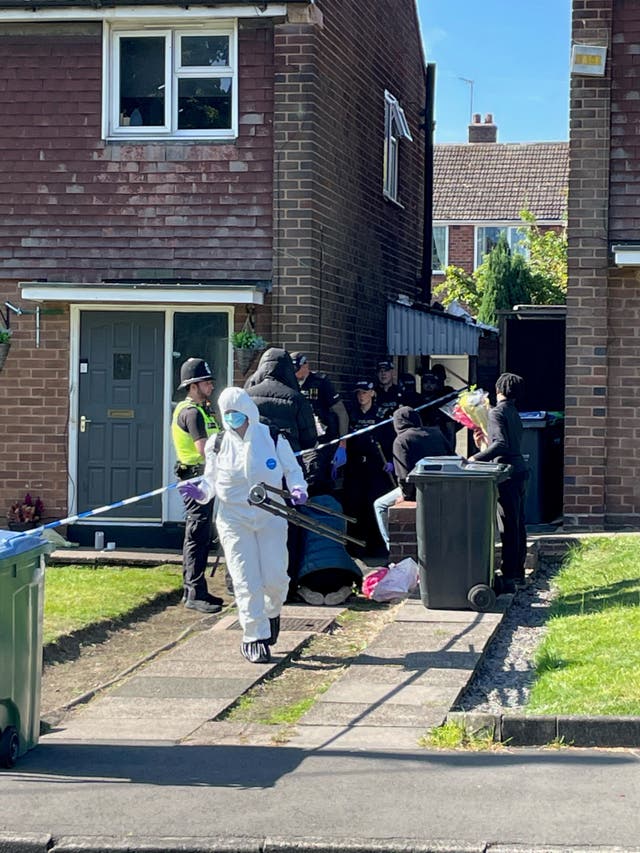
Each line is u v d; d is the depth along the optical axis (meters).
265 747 6.54
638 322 12.98
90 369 13.66
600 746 6.53
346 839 5.16
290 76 13.36
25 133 13.69
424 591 9.95
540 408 17.33
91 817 5.47
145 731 6.93
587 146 13.06
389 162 17.50
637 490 13.02
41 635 6.70
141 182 13.57
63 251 13.66
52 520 13.64
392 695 7.46
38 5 13.28
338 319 14.65
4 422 13.70
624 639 8.38
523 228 29.53
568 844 5.09
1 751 6.17
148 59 13.66
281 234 13.35
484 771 6.04
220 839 5.20
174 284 13.15
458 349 17.09
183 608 10.73
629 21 13.07
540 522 14.34
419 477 9.88
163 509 13.59
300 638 9.20
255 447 8.32
